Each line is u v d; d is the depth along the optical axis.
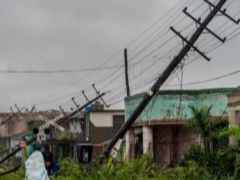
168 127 35.31
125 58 42.66
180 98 31.62
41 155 14.77
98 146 46.62
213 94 32.78
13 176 25.86
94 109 52.28
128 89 42.41
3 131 86.31
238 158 20.39
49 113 72.56
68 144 47.19
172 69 25.41
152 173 22.67
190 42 25.14
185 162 24.08
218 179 21.16
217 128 24.31
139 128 37.44
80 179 22.94
